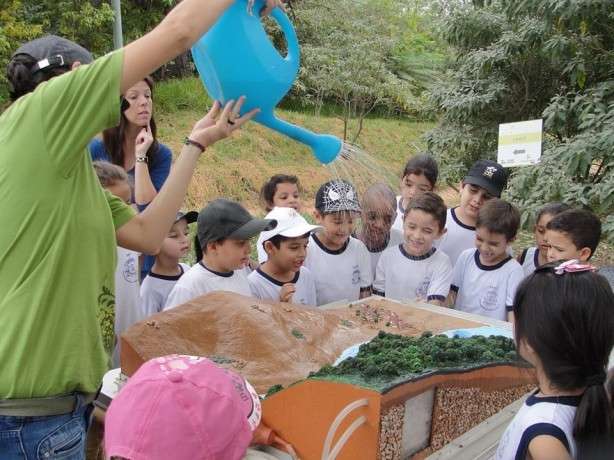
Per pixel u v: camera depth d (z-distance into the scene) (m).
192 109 10.80
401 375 1.22
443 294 2.72
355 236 3.15
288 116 11.48
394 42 10.89
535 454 1.17
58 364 1.24
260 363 1.49
